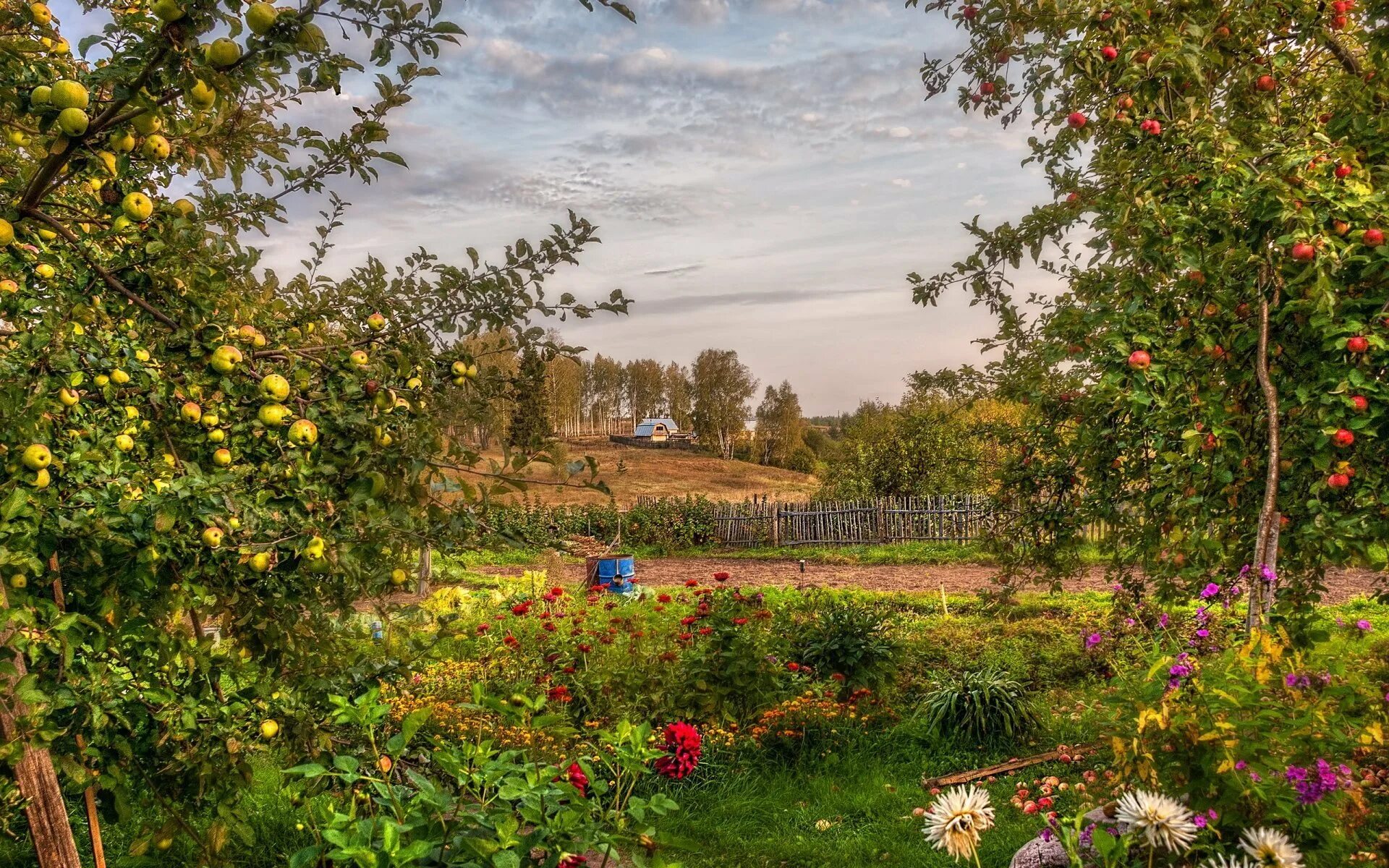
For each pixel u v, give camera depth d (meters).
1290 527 4.09
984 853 4.63
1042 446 5.97
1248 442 4.33
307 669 3.22
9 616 2.28
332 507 2.81
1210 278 4.09
